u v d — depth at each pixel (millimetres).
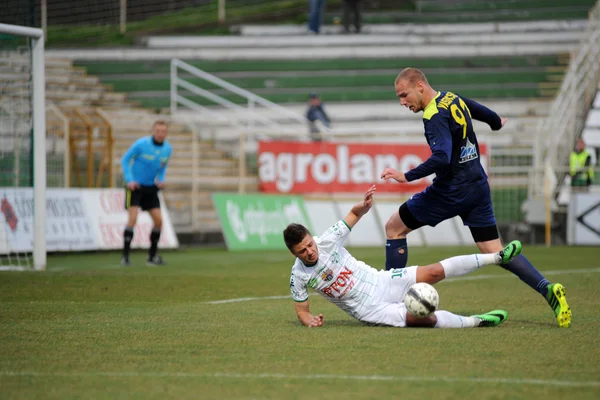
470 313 27500
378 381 16281
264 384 16156
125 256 50281
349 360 18516
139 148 49219
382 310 23594
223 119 85688
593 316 26078
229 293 34688
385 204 73938
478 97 95562
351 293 23516
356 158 73500
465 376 16656
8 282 37469
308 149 72812
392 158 73875
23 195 52875
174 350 20031
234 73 101875
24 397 15250
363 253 60688
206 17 120250
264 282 39281
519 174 76125
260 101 84688
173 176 74750
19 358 19062
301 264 23469
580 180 73812
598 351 19375
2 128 51062
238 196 68625
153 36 110875
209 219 74188
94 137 67125
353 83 99750
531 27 108125
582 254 59156
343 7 110438
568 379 16344
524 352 19266
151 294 33938
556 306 23281
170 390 15719
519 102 93625
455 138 24266
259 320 25734
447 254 59156
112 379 16703
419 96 24422
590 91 83562
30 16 48906
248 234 68250
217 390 15695
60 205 60062
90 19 119938
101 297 32719
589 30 92750
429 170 23453
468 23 110188
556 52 102312
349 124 92938
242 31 113938
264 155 71562
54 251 58531
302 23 115062
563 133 80750
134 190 49906
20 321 25500
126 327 24125
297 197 72625
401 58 103750
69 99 85438
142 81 96375
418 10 114562
